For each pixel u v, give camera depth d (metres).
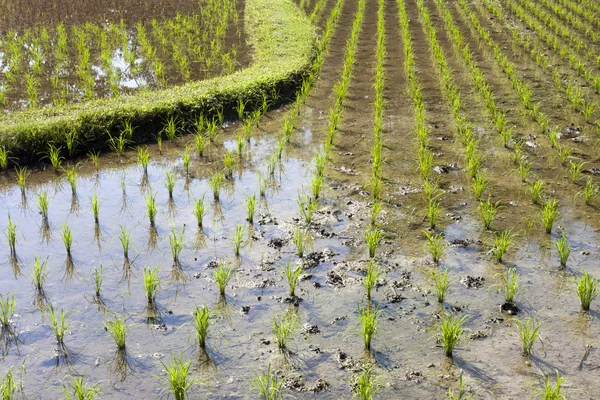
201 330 4.98
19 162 8.57
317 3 20.92
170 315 5.45
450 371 4.75
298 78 12.73
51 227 6.95
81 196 7.76
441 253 6.43
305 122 10.76
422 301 5.65
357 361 4.87
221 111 10.73
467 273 6.09
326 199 7.75
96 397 4.47
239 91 11.20
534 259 6.32
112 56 14.08
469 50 15.77
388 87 12.75
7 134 8.60
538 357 4.89
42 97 11.30
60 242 6.64
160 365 4.83
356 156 9.17
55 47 14.37
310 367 4.82
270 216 7.30
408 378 4.68
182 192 7.95
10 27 15.43
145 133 9.77
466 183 8.23
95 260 6.30
